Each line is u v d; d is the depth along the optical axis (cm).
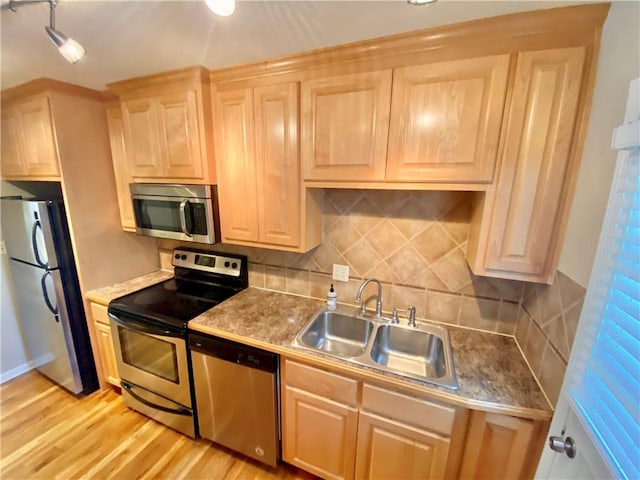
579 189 99
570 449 85
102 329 204
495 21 100
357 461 136
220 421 164
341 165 135
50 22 106
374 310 177
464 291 155
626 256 70
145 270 242
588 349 82
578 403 83
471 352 137
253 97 148
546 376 109
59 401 212
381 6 100
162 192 179
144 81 165
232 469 164
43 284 192
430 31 108
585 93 97
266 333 150
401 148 122
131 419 197
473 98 109
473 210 140
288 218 156
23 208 186
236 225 170
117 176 209
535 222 109
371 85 123
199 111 157
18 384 230
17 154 200
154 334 167
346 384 128
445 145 115
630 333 66
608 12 90
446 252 156
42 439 182
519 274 115
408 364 156
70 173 187
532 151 105
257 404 149
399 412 121
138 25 114
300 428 146
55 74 166
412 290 166
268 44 128
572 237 100
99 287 211
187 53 139
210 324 158
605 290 77
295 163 146
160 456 171
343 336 175
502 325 151
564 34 96
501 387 114
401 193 159
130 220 213
